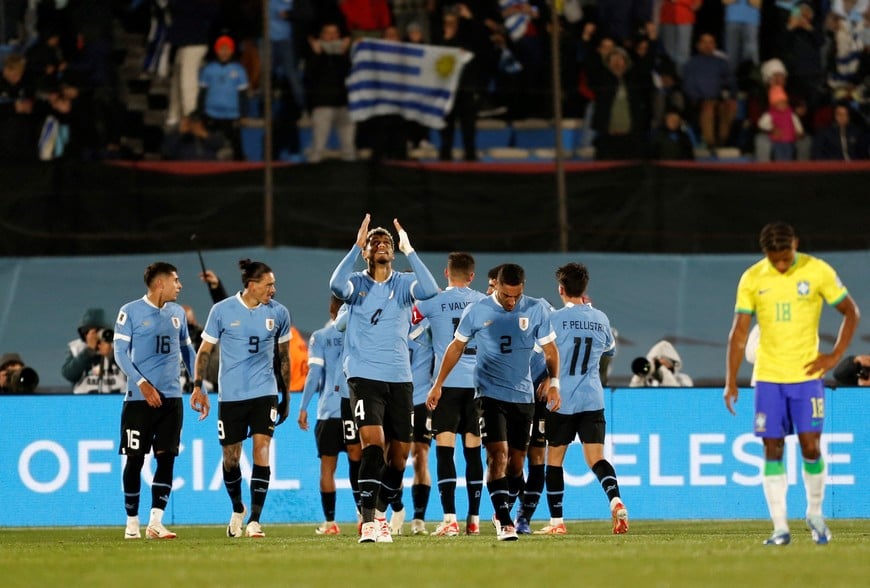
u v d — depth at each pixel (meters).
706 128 60.50
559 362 32.19
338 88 59.72
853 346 54.09
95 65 58.81
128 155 58.84
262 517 39.78
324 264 55.59
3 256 55.16
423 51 59.75
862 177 57.38
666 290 55.56
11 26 58.78
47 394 39.56
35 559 25.19
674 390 39.81
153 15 60.66
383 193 56.50
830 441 39.47
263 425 33.41
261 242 55.91
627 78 59.25
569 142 61.31
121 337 33.03
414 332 34.88
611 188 57.06
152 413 33.41
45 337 53.56
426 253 56.38
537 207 56.94
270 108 56.19
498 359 30.25
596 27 60.66
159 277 33.44
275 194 55.88
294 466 39.94
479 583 19.48
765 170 57.19
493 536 32.44
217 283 41.81
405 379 29.38
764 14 61.41
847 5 61.47
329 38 59.75
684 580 19.75
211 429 39.84
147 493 39.44
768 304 26.08
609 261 56.19
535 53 61.34
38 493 39.38
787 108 60.38
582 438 33.09
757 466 39.88
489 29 60.81
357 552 25.86
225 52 59.06
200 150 58.69
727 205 57.00
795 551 25.02
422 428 35.06
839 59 61.09
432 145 60.59
